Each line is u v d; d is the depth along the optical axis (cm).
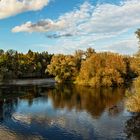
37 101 6034
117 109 5009
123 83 9212
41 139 3419
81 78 9475
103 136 3488
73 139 3400
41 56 16538
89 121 4200
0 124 4072
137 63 5197
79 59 10481
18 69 14475
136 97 4822
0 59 13688
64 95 6919
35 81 11256
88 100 6094
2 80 11719
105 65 8988
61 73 10419
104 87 8550
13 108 5259
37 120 4306
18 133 3647
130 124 3994
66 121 4225
